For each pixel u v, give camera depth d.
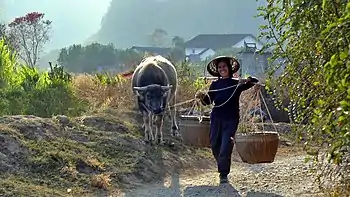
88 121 10.52
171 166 9.39
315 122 3.55
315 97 4.27
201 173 9.41
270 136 6.95
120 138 9.78
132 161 8.94
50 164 7.85
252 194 6.94
